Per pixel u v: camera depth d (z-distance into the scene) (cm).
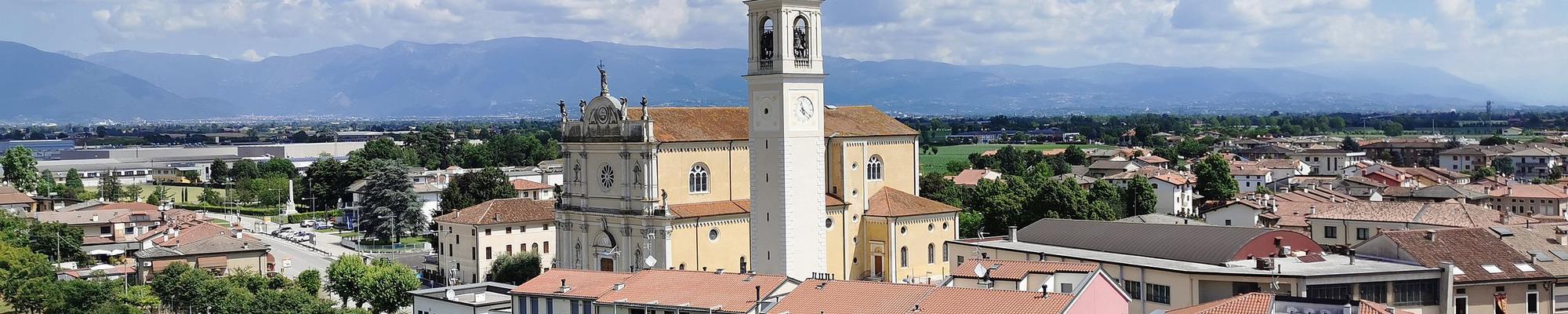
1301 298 9212
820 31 16750
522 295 11575
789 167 16412
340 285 17250
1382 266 11400
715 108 17838
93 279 16988
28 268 16325
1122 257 12681
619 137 16862
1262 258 11531
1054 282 10569
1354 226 16975
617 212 16988
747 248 17388
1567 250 12250
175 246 19512
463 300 12506
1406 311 10931
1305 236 12444
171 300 16488
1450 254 11588
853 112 18612
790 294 10238
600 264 17438
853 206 17838
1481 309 11306
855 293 9994
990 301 9306
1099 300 9438
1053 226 14700
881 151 18288
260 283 17325
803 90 16538
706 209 16962
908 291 9800
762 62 16588
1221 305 9244
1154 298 11625
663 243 16450
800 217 16588
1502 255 11662
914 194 18712
